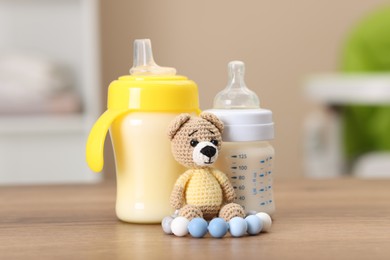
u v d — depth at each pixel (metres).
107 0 2.95
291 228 0.82
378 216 0.89
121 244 0.75
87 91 2.50
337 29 3.15
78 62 2.80
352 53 2.90
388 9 2.96
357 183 1.19
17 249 0.73
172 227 0.78
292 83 3.14
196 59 3.06
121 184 0.89
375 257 0.68
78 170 2.46
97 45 2.51
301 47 3.14
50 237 0.79
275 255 0.69
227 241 0.76
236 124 0.84
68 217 0.91
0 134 2.41
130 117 0.87
